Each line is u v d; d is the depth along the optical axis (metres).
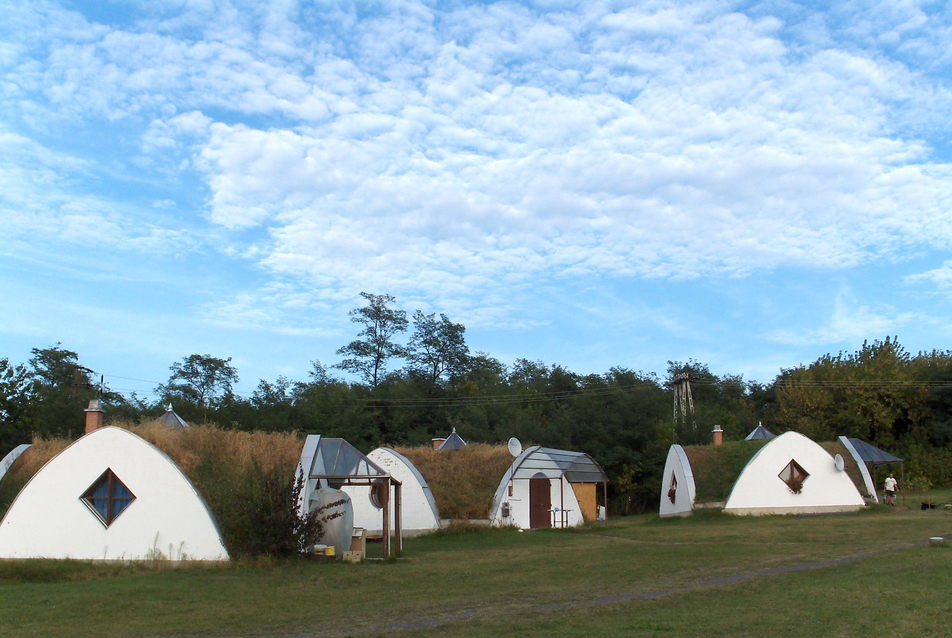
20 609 16.16
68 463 24.67
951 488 55.91
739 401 84.88
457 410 74.44
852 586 16.59
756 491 41.03
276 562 23.08
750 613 14.05
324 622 14.55
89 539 24.03
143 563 23.09
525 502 41.00
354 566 22.66
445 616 14.79
